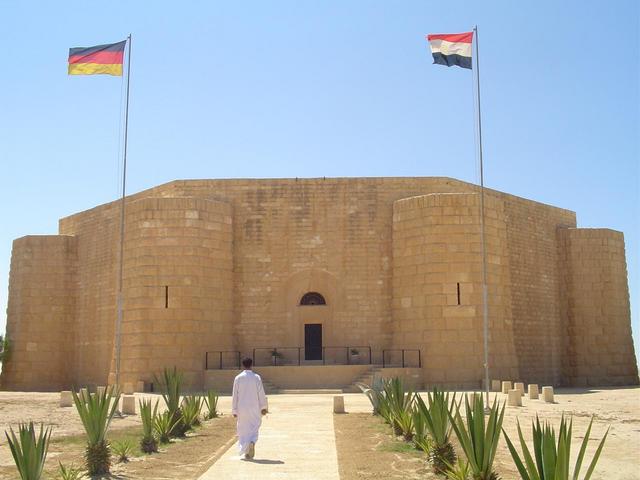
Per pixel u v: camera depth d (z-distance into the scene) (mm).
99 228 42562
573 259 44219
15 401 29312
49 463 14242
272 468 12984
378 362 36844
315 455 14430
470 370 33781
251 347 37219
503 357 35000
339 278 37750
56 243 44344
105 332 40031
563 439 8148
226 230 37281
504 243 36812
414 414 15453
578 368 43031
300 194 38531
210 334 35344
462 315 34250
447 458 12742
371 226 38062
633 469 14266
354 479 12016
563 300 44125
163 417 17719
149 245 35219
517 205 42031
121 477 12508
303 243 38125
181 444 16438
